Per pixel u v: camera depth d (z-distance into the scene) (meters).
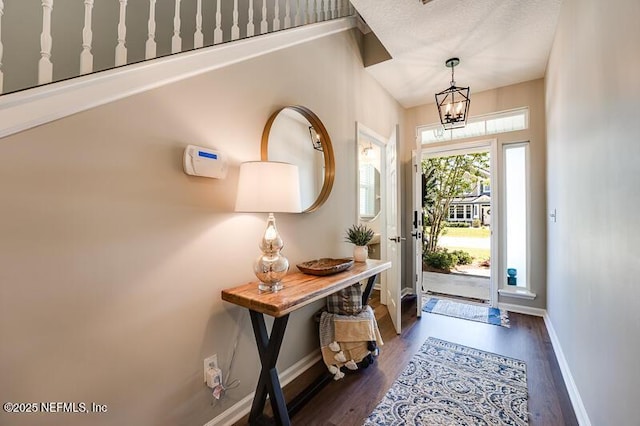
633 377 1.05
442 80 3.37
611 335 1.26
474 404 1.78
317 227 2.36
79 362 1.10
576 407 1.70
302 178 2.18
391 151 3.31
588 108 1.60
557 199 2.53
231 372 1.66
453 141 3.88
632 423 1.05
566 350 2.10
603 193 1.37
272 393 1.49
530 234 3.36
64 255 1.07
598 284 1.44
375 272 2.19
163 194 1.35
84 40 1.17
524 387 1.94
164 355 1.36
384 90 3.57
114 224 1.20
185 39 2.18
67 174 1.08
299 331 2.16
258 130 1.83
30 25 1.51
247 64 1.76
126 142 1.23
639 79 1.00
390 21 2.35
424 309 3.51
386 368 2.19
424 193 5.94
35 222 1.01
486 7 2.19
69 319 1.08
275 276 1.56
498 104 3.54
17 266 0.98
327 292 1.66
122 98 1.22
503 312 3.39
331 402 1.80
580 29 1.74
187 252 1.45
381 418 1.66
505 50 2.74
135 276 1.26
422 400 1.82
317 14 2.47
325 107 2.46
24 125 0.98
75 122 1.10
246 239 1.75
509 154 3.58
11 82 1.46
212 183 1.57
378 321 3.12
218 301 1.59
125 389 1.22
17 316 0.98
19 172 0.98
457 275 5.51
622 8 1.14
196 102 1.49
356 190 2.87
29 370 1.00
